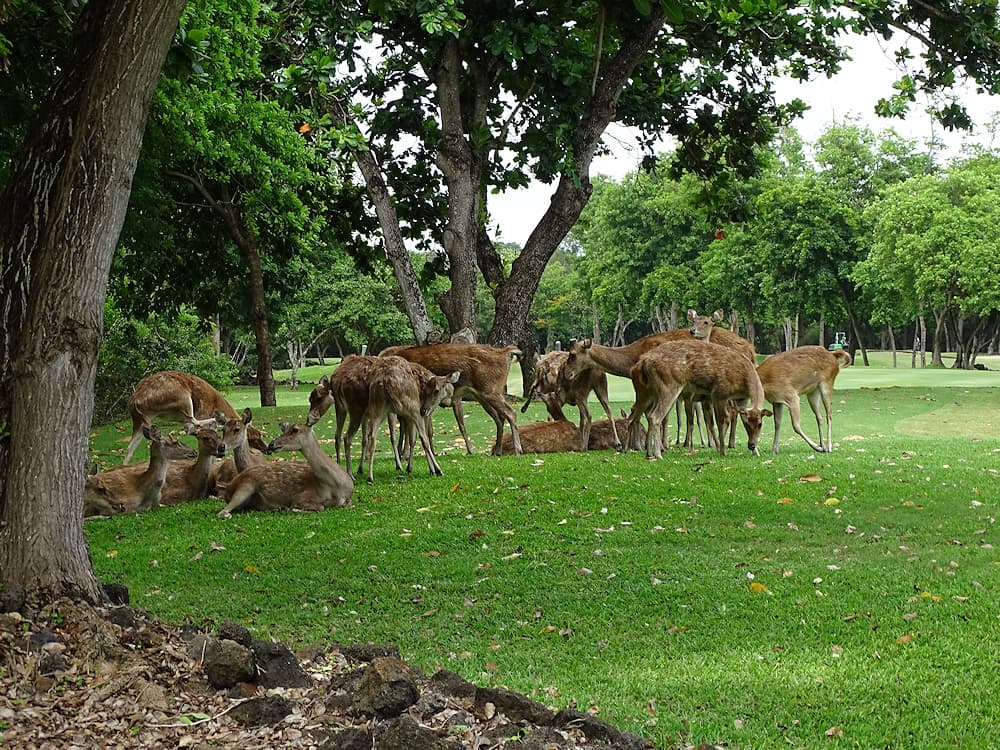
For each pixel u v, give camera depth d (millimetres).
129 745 4051
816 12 18156
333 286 43312
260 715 4297
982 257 41625
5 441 5398
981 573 7262
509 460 12578
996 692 5098
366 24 15727
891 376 33031
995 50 17969
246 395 33500
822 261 47875
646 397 12891
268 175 19875
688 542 8352
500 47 16391
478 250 22203
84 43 5453
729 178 24531
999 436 17172
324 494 9820
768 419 19188
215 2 14297
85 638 4867
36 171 5465
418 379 11734
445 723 4301
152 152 16188
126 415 23328
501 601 7012
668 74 21781
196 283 27062
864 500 9695
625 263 57125
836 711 4883
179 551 8430
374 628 6523
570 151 18219
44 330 5277
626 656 5879
